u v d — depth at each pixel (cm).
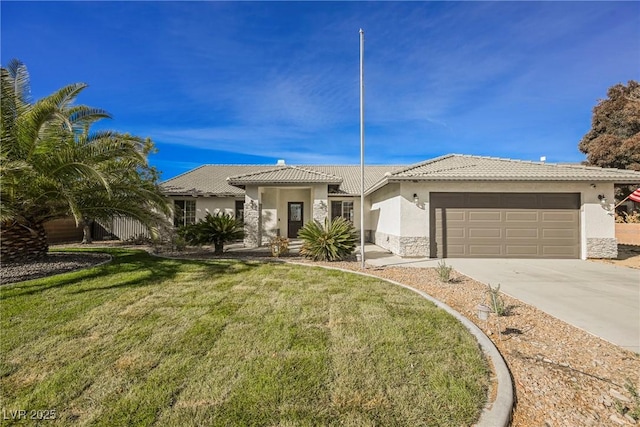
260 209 1614
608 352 392
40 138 769
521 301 619
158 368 334
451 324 470
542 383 320
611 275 883
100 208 907
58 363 343
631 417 267
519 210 1212
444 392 294
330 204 2095
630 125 2133
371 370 334
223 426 246
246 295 625
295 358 359
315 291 662
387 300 596
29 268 793
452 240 1226
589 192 1187
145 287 673
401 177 1188
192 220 1956
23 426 246
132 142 947
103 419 253
